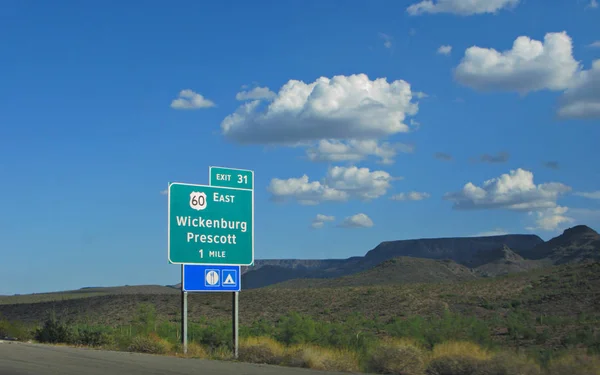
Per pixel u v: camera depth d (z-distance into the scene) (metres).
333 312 73.44
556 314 60.00
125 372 18.47
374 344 31.12
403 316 66.56
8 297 145.00
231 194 27.84
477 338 33.72
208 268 26.98
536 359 21.09
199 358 25.14
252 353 24.38
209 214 27.20
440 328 37.03
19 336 38.72
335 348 32.03
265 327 43.84
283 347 27.25
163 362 21.88
